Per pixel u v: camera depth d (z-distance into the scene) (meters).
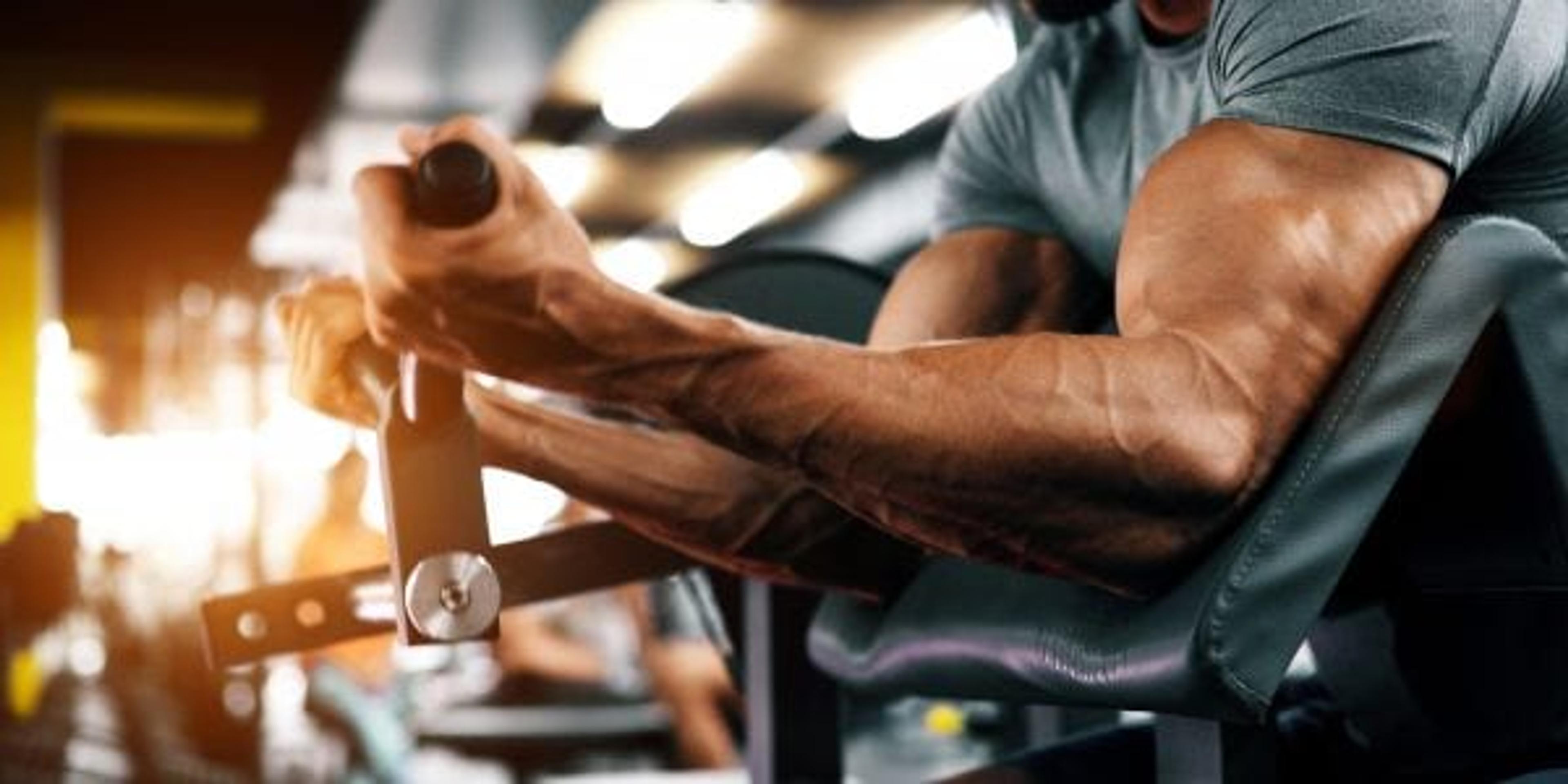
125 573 8.14
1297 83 0.84
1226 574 0.77
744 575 1.25
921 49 8.70
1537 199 0.94
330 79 9.92
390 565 0.94
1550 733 0.91
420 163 0.64
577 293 0.69
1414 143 0.83
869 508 0.78
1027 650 0.89
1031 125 1.20
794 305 1.33
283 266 11.52
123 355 15.04
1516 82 0.87
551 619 4.16
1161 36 1.06
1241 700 0.78
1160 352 0.77
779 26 8.41
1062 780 1.13
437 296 0.67
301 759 5.32
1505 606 0.92
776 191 12.22
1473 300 0.81
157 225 15.03
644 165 11.56
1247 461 0.77
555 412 1.08
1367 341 0.80
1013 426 0.74
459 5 8.17
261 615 1.09
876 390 0.74
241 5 11.66
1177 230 0.82
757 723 1.32
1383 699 0.99
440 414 0.79
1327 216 0.81
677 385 0.73
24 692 6.08
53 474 10.58
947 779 1.17
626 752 3.85
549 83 9.61
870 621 1.13
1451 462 0.89
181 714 5.68
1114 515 0.77
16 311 10.62
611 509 1.08
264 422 7.46
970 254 1.24
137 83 12.16
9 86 11.36
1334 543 0.79
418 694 4.03
